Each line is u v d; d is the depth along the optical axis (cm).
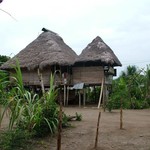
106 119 1137
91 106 2056
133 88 2030
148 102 2002
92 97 2536
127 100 1877
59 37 2627
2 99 593
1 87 575
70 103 2373
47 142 679
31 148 620
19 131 623
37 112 694
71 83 2172
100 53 2098
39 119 695
